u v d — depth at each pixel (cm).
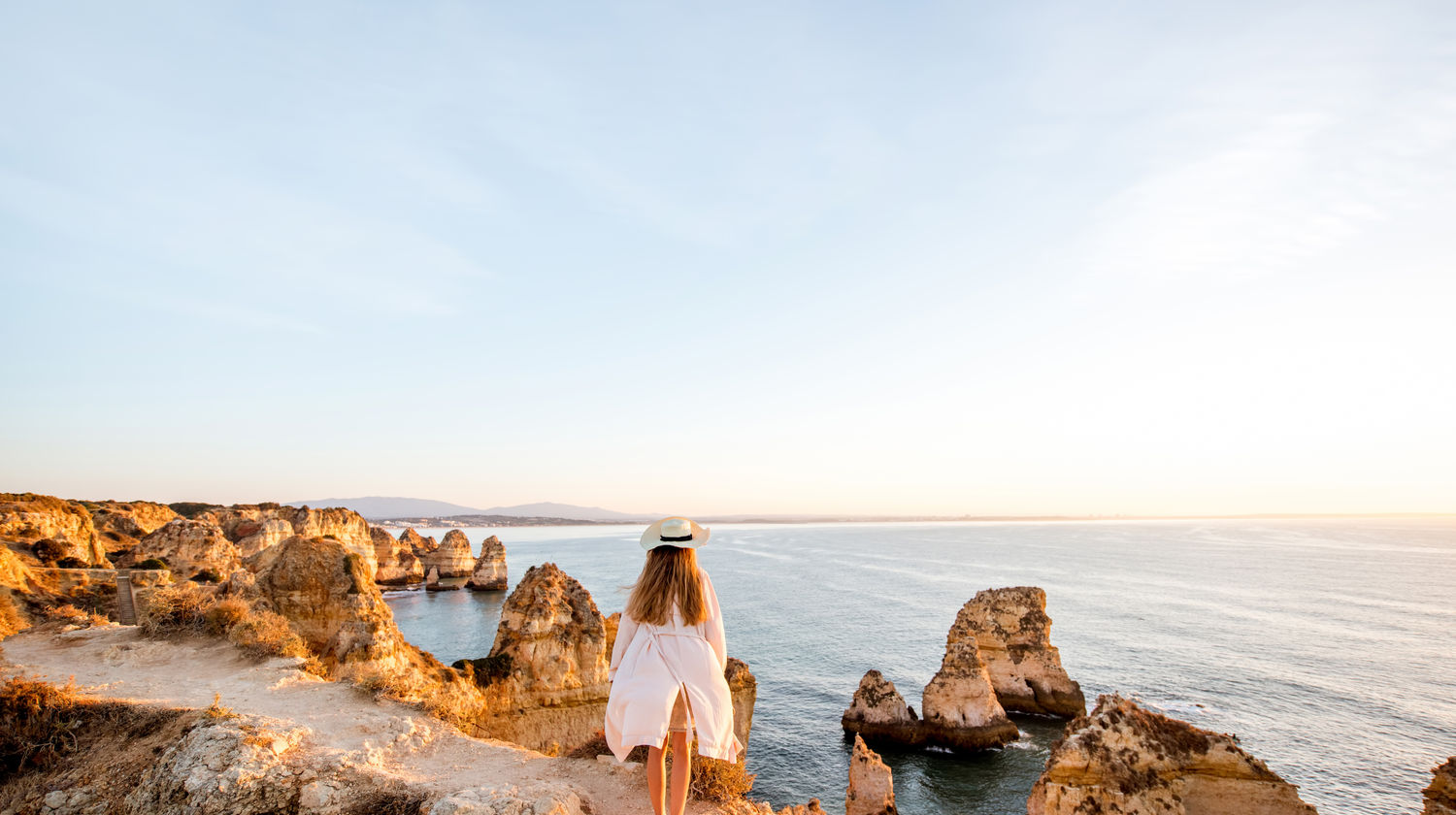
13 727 963
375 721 1005
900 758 3994
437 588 12838
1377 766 4062
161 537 5500
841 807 3450
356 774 839
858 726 4356
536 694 2472
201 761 838
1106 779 1596
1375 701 5362
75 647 1490
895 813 3002
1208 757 1603
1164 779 1588
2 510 4375
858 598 11006
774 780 3750
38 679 1156
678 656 612
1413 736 4572
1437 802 1512
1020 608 4856
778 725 4644
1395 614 9794
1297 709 5112
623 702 589
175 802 800
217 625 1549
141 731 984
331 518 10806
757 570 16038
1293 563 18475
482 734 1149
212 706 1012
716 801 804
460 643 7219
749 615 9212
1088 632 7975
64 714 1015
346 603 2091
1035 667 4741
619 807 781
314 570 2116
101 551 5212
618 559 18275
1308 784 3812
